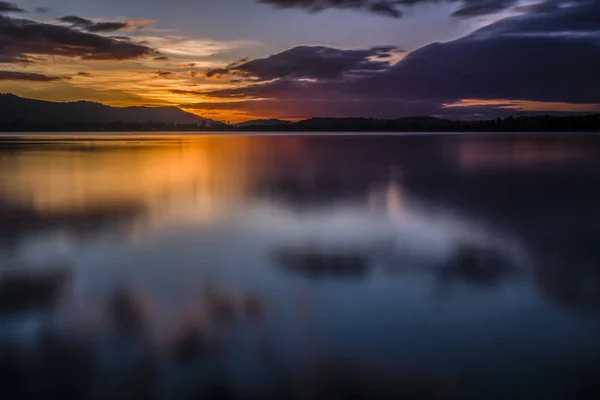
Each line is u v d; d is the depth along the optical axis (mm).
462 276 8531
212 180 24078
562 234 12016
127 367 5156
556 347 5648
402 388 4766
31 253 9984
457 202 17188
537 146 64312
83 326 6215
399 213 14906
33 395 4625
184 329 6133
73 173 27266
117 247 10539
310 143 79000
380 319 6512
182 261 9391
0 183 22406
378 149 57688
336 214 14680
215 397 4609
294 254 9961
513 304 7109
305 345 5680
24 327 6180
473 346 5680
